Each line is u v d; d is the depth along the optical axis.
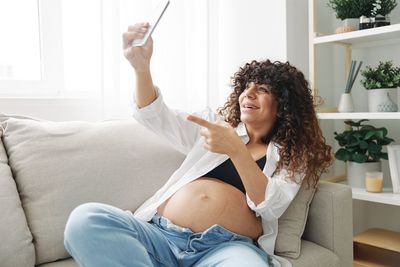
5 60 1.78
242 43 2.14
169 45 2.02
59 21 1.87
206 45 2.10
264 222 1.24
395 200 1.59
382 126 2.02
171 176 1.40
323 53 2.13
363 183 1.80
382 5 1.77
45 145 1.34
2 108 1.64
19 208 1.20
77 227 0.92
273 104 1.31
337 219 1.29
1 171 1.24
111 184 1.36
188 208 1.15
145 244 1.06
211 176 1.29
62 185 1.29
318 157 1.33
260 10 2.05
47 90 1.86
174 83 2.04
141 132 1.53
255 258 1.02
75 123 1.47
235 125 1.42
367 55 2.04
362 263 1.67
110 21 1.79
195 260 1.08
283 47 1.96
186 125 1.39
